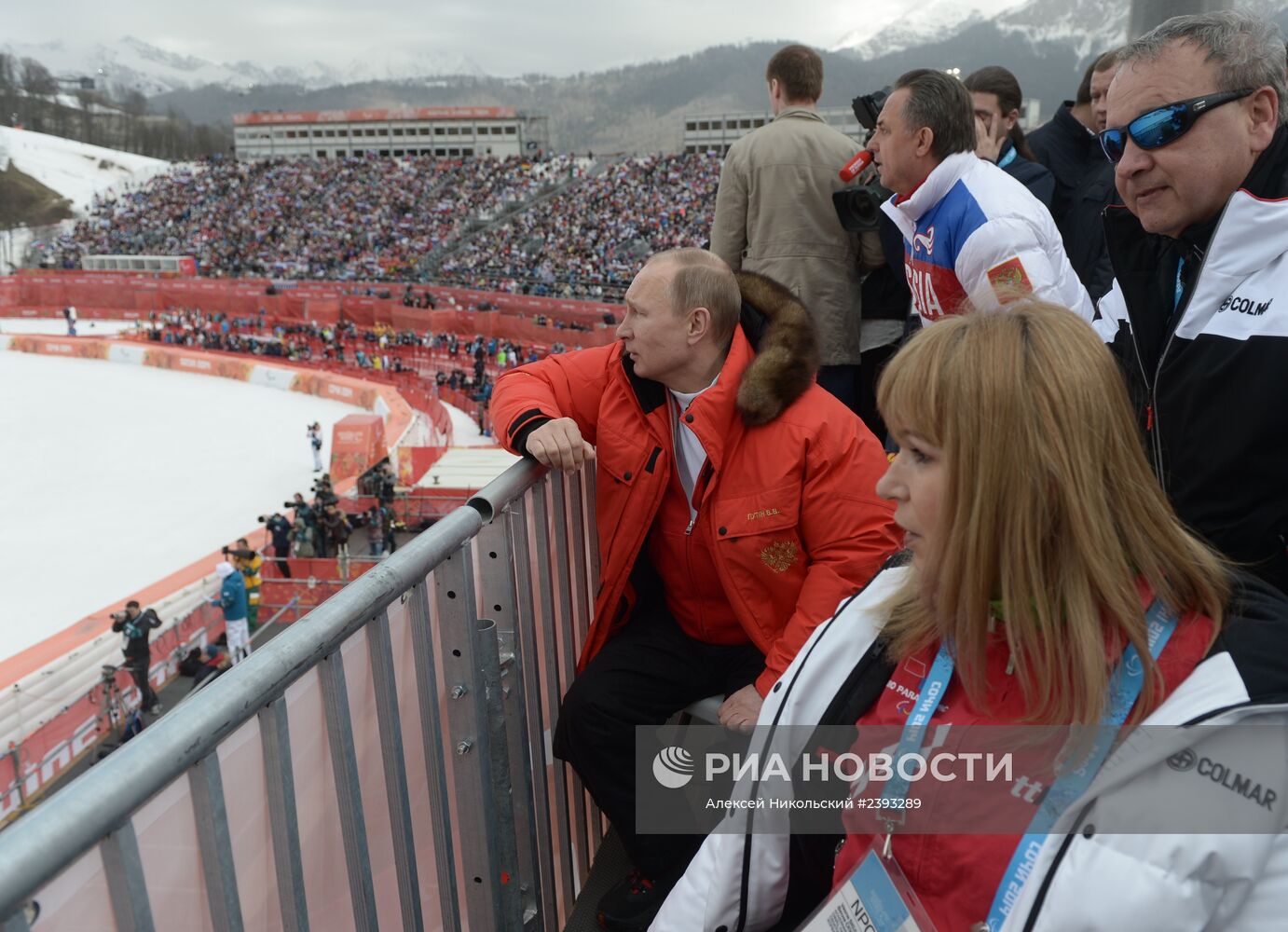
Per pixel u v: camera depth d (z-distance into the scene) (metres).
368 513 21.44
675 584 2.36
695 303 2.12
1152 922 0.96
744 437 2.18
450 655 1.68
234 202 85.69
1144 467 1.09
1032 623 1.07
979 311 1.17
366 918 1.37
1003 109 3.76
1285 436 1.61
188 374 47.19
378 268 68.25
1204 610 1.09
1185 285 1.79
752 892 1.40
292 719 1.23
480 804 1.73
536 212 73.50
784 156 3.55
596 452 2.32
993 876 1.09
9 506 27.69
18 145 150.50
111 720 13.18
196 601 16.86
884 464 2.20
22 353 52.34
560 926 2.28
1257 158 1.68
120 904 0.91
